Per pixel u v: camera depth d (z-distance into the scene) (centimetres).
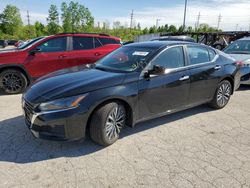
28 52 657
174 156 341
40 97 327
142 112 390
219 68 509
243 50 815
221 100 535
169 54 427
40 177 289
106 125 348
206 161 330
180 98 442
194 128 436
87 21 7944
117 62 428
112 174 297
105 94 338
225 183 285
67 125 321
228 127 444
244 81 726
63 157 332
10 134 395
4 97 619
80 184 278
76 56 712
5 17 7038
